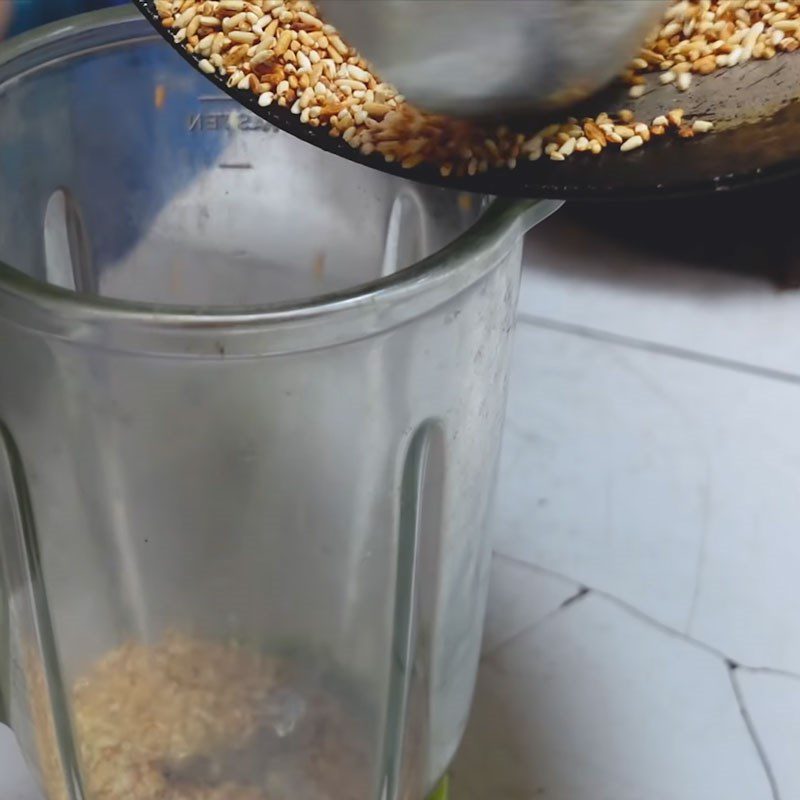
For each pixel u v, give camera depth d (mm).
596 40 440
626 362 767
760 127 471
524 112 462
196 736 516
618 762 594
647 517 689
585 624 643
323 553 501
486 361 494
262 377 456
